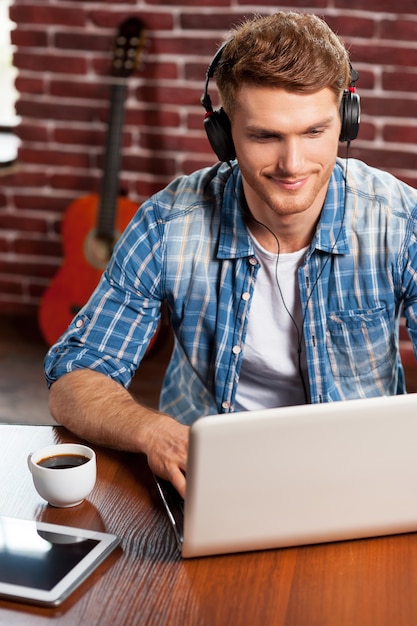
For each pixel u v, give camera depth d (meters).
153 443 1.54
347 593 1.26
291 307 1.84
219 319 1.85
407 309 1.84
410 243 1.80
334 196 1.81
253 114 1.58
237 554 1.34
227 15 3.47
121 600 1.24
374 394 1.89
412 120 3.44
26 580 1.25
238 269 1.83
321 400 1.85
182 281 1.85
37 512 1.44
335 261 1.81
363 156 3.51
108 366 1.80
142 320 1.87
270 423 1.23
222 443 1.22
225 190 1.85
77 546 1.33
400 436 1.29
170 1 3.49
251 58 1.54
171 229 1.85
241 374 1.91
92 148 3.72
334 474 1.29
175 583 1.27
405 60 3.38
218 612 1.22
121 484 1.52
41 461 1.49
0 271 3.94
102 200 3.53
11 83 3.96
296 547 1.36
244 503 1.28
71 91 3.67
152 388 3.39
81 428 1.64
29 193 3.81
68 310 3.66
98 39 3.59
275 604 1.24
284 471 1.27
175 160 3.65
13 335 3.79
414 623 1.21
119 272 1.86
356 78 1.68
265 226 1.78
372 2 3.35
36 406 3.26
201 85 3.56
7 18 3.67
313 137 1.60
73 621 1.19
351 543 1.37
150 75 3.57
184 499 1.34
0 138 4.04
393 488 1.33
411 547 1.37
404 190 1.84
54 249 3.87
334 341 1.85
